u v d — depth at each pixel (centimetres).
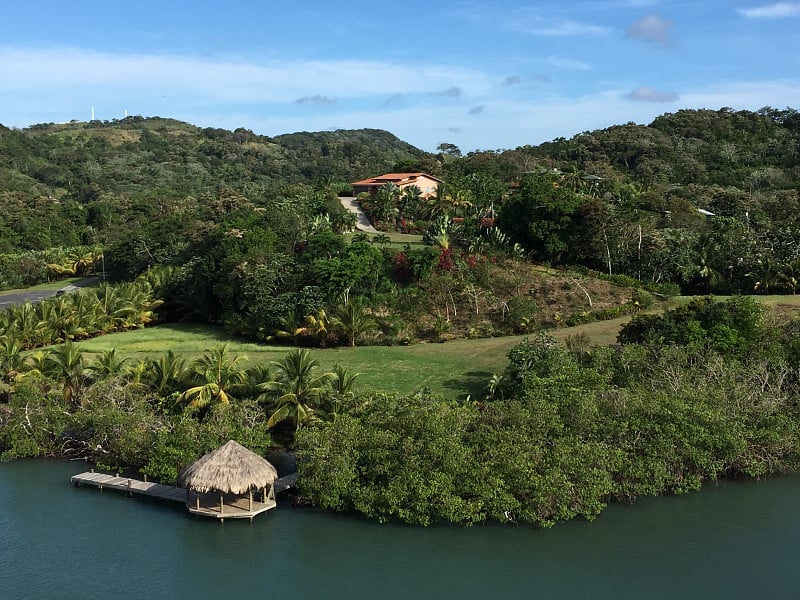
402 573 2873
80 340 6756
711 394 3903
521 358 4456
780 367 4244
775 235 7506
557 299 6444
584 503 3275
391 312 6419
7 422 4325
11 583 2859
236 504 3512
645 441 3600
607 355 4472
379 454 3350
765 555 2978
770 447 3747
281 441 4278
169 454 3725
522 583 2791
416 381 4916
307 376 4169
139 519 3428
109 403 4228
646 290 6744
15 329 6412
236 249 7275
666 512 3406
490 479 3225
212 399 4184
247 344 6288
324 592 2752
